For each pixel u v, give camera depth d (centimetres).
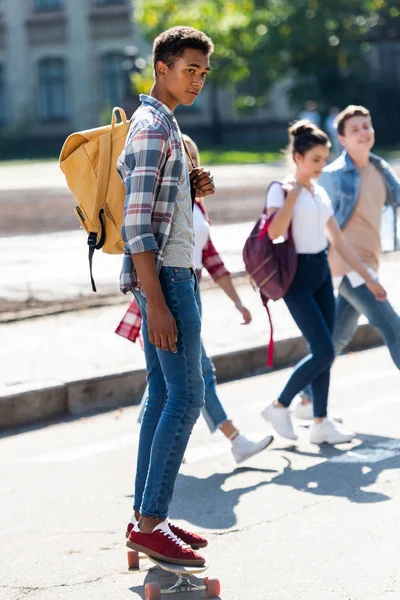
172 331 721
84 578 796
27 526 917
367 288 1169
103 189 771
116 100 9144
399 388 1374
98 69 9138
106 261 2489
